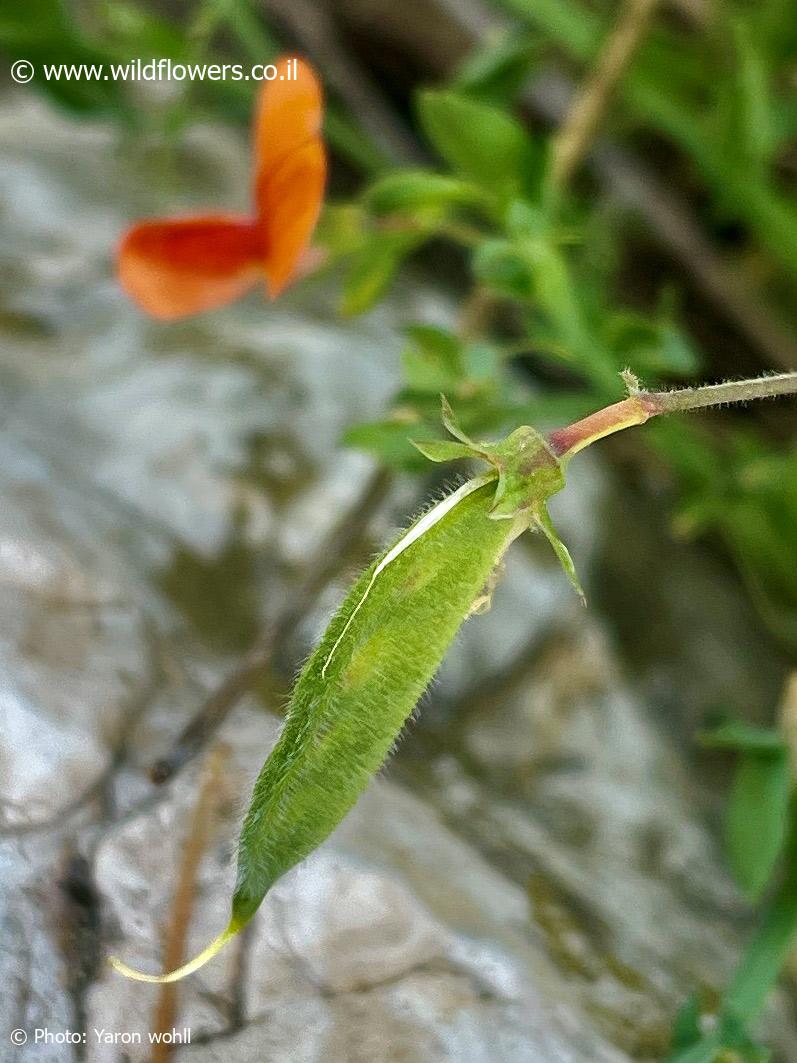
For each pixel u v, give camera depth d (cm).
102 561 16
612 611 21
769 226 22
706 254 25
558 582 20
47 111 27
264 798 11
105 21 23
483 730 18
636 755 19
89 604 16
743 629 23
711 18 25
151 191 25
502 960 14
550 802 18
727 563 24
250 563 18
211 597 17
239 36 26
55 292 21
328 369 21
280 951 14
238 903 11
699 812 19
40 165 25
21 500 16
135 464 18
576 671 19
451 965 14
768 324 25
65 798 14
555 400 17
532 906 15
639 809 18
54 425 18
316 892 14
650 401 11
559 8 22
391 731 11
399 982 14
